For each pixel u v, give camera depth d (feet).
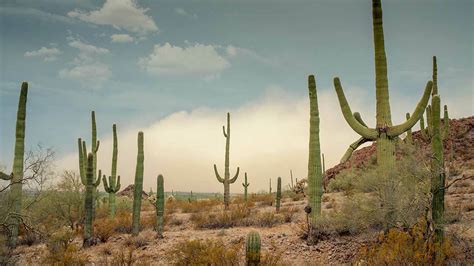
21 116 52.26
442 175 31.81
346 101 43.47
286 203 84.07
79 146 66.59
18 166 50.39
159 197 51.34
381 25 42.70
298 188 101.45
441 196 31.60
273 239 44.11
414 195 34.47
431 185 32.09
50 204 58.29
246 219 56.44
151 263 40.60
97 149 71.05
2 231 47.39
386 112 41.45
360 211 37.04
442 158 32.19
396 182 35.55
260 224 54.29
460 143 108.37
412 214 34.45
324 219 43.09
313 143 46.65
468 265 28.63
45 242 48.44
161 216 50.96
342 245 39.40
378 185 36.40
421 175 33.96
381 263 29.89
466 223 34.99
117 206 90.74
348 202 38.65
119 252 45.09
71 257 38.96
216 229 54.60
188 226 58.70
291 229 49.21
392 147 40.63
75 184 61.00
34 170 48.16
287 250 40.88
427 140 75.66
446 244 29.45
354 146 43.55
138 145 54.90
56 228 52.90
